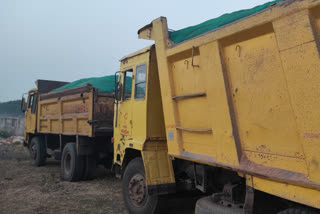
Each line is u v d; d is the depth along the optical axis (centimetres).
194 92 341
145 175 441
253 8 275
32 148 1077
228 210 315
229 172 354
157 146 461
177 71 374
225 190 342
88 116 716
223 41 296
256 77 261
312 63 209
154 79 465
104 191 677
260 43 257
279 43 233
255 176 263
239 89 279
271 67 246
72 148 788
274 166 246
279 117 240
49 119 941
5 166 1029
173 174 446
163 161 450
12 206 559
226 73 294
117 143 555
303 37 215
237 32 274
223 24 304
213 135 310
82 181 788
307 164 215
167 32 400
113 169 573
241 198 334
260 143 260
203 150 333
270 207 274
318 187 205
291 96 225
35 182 768
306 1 212
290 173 231
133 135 494
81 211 530
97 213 520
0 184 738
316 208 227
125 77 552
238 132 283
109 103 736
